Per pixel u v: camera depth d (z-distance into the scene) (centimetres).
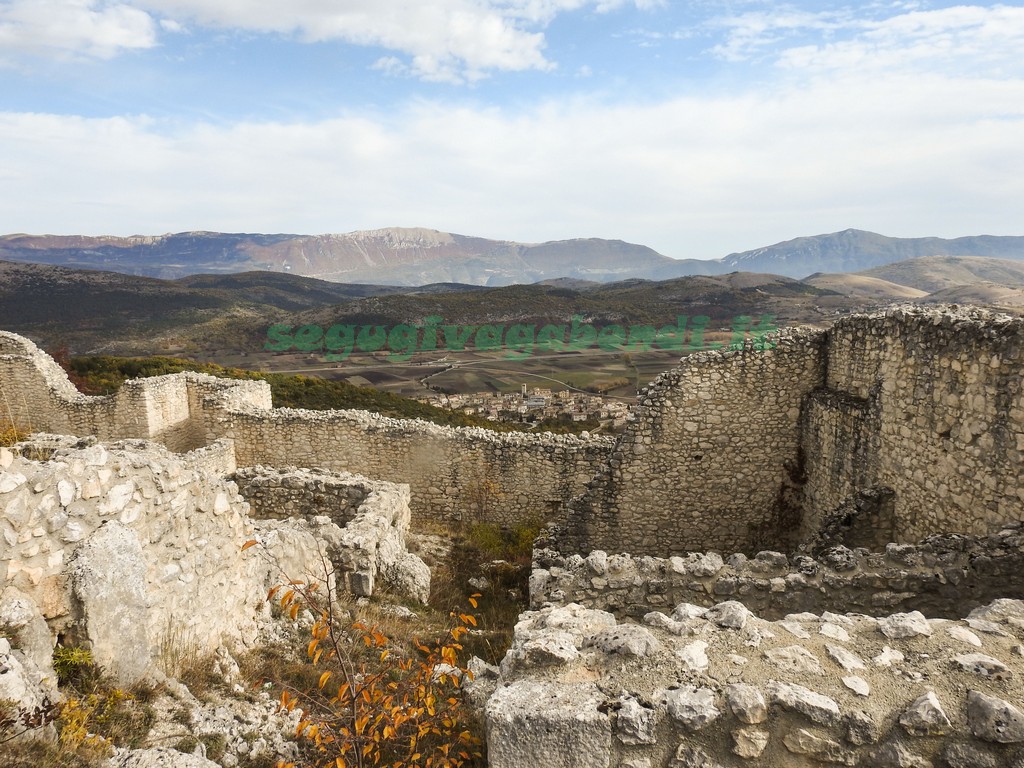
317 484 1213
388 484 1259
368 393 3075
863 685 387
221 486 662
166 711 471
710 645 433
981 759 346
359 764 412
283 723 530
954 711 365
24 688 370
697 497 1110
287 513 1219
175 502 571
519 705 384
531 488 1459
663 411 1088
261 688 580
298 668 634
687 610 487
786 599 606
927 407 776
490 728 381
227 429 1650
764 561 643
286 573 796
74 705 404
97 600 456
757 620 466
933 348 761
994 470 666
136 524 516
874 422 887
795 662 408
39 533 429
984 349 674
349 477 1285
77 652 441
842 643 434
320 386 3053
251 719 516
